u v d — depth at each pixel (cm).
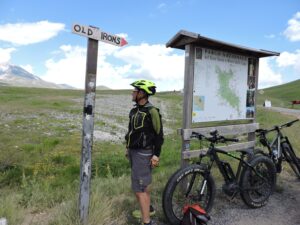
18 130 1705
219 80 624
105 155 1074
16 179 820
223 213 531
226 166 540
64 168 948
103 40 423
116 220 468
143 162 431
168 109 3797
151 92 430
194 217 436
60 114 2672
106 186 634
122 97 6462
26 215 510
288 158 724
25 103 3769
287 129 1764
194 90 575
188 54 562
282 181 714
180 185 528
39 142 1397
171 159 1043
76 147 1303
